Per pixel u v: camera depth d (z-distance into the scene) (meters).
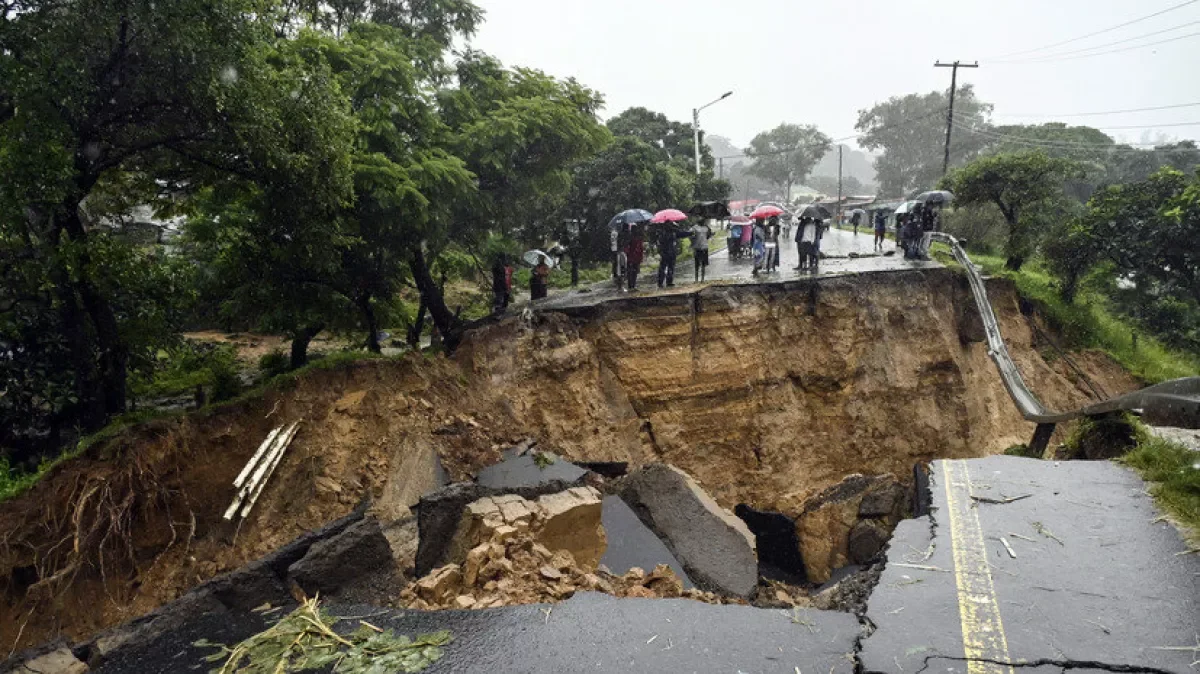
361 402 13.20
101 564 9.74
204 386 17.89
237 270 15.03
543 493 11.77
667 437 17.88
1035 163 25.72
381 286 16.42
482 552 8.41
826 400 20.11
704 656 5.64
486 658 5.86
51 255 10.59
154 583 10.28
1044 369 23.59
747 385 18.77
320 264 13.31
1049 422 14.62
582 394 16.80
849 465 20.23
